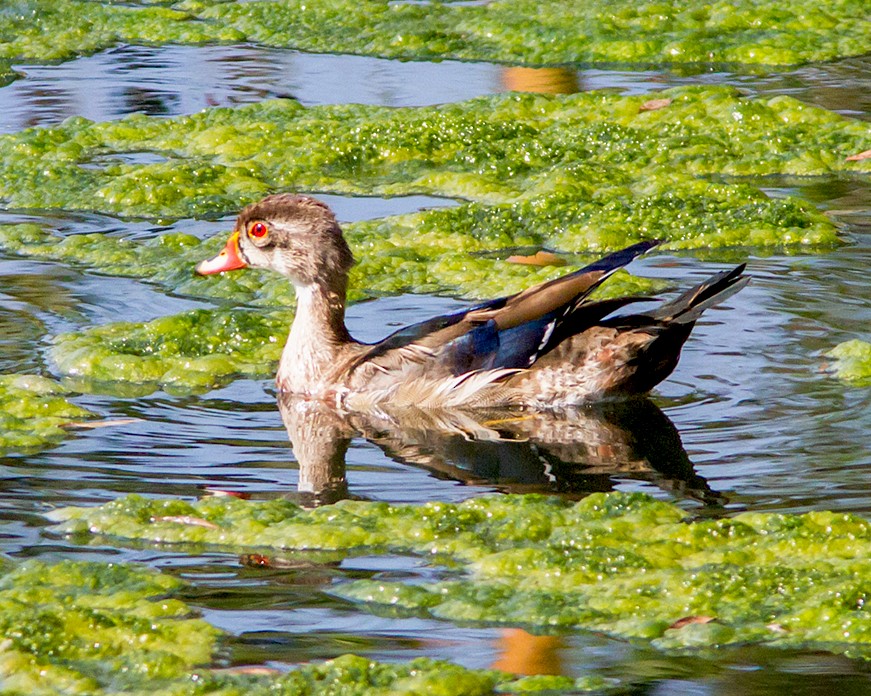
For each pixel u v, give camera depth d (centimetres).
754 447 1098
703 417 1167
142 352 1346
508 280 1522
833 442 1098
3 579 887
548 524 965
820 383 1223
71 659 805
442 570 912
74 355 1316
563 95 2073
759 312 1388
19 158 1898
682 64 2278
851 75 2180
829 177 1828
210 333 1382
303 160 1898
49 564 905
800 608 848
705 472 1055
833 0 2506
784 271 1507
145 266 1582
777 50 2288
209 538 955
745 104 1967
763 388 1219
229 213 1761
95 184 1825
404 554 934
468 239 1652
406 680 771
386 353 1263
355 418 1225
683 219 1667
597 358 1209
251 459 1109
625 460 1095
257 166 1886
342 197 1802
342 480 1066
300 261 1296
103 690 774
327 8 2561
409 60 2330
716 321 1369
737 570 887
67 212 1762
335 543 946
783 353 1291
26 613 839
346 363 1275
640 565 905
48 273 1557
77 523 974
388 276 1548
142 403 1238
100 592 875
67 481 1052
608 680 776
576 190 1745
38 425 1171
